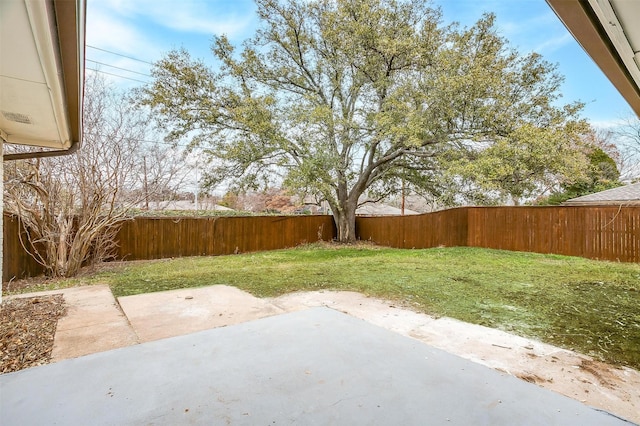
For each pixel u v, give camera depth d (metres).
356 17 9.98
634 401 1.95
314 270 6.42
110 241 7.69
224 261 8.31
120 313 3.47
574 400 1.69
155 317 3.33
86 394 1.73
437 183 10.61
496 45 9.02
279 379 1.87
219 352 2.26
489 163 7.75
